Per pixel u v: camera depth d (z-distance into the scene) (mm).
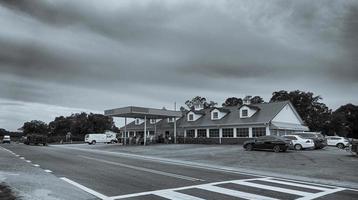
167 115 52625
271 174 17375
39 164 20375
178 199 10156
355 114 91375
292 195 11117
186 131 58562
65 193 10992
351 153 29547
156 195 10750
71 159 24250
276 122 48531
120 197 10414
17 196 10414
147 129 66375
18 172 16344
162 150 37188
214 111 55312
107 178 14414
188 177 15062
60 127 112875
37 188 11859
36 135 64188
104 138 72750
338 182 14953
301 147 37094
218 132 53625
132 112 47938
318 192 11898
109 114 52125
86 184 12789
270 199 10328
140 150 38156
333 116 76625
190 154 31094
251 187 12539
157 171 17172
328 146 44250
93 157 26578
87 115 107500
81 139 88375
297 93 75562
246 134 49875
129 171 16969
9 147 48219
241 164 22500
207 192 11328
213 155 29562
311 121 73312
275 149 33094
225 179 14688
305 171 18812
